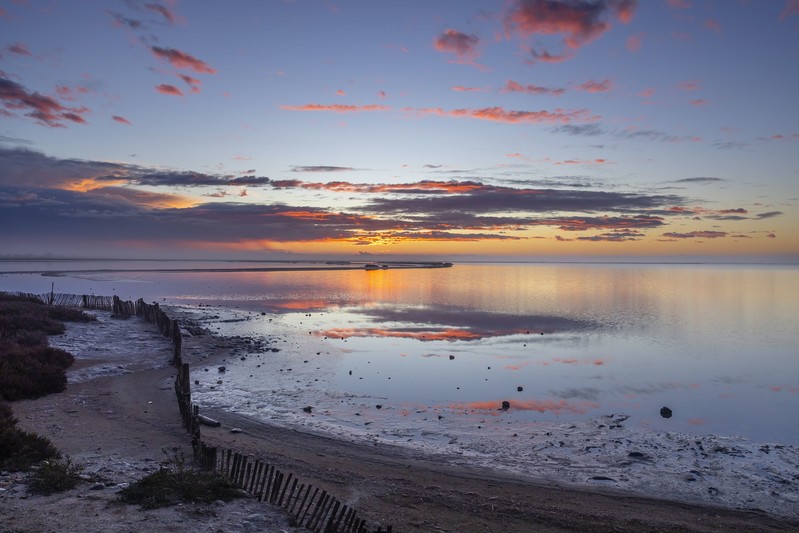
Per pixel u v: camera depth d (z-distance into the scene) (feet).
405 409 66.18
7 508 29.68
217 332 121.49
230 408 63.62
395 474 45.19
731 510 39.78
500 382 80.38
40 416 53.01
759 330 139.13
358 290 269.23
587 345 113.39
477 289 284.61
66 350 86.12
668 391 76.54
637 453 51.42
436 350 105.29
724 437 56.85
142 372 76.79
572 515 38.01
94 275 416.05
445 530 34.81
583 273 597.11
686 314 173.78
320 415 62.59
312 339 115.85
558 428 59.52
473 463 48.75
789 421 62.90
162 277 396.98
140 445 46.21
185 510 31.55
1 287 257.55
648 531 35.96
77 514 29.63
